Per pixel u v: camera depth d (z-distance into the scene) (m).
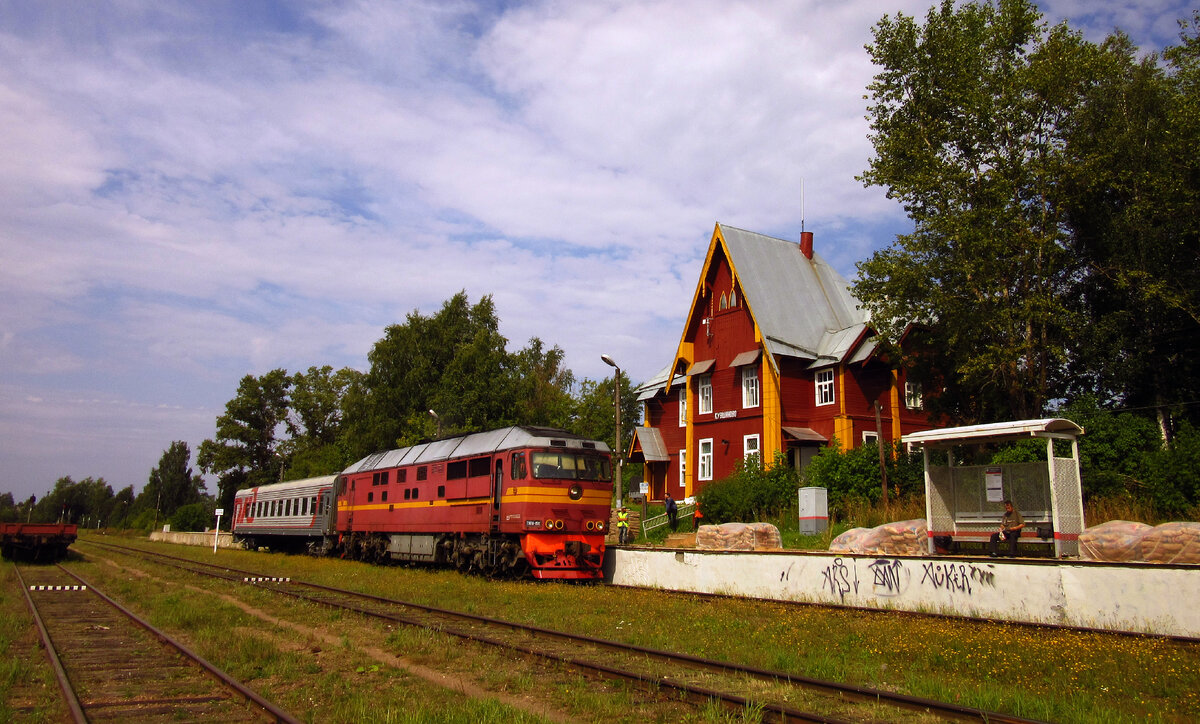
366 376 51.69
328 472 60.50
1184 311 26.62
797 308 36.50
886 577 14.66
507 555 21.27
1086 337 27.92
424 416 44.66
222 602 17.02
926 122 28.27
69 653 11.41
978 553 17.52
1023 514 16.36
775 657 10.36
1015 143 27.00
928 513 16.98
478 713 7.70
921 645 10.88
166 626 13.73
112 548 45.94
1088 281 28.94
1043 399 27.17
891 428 34.34
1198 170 25.27
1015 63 27.00
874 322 29.19
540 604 16.23
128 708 8.35
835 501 27.47
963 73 27.03
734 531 21.27
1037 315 25.16
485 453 22.39
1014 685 9.01
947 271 27.14
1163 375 27.62
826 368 34.41
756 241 38.06
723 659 10.46
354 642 12.09
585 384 63.41
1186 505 20.03
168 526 82.31
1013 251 26.23
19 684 9.42
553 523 20.64
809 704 8.18
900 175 28.48
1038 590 12.60
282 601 17.28
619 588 19.33
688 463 37.56
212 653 10.95
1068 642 10.73
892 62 28.73
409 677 9.59
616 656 10.69
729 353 36.62
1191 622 10.98
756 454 33.06
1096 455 23.16
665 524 34.12
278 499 40.59
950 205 27.19
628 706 8.09
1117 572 11.77
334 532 32.97
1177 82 27.56
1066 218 28.09
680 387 39.56
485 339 47.22
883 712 7.85
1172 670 9.16
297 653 11.13
